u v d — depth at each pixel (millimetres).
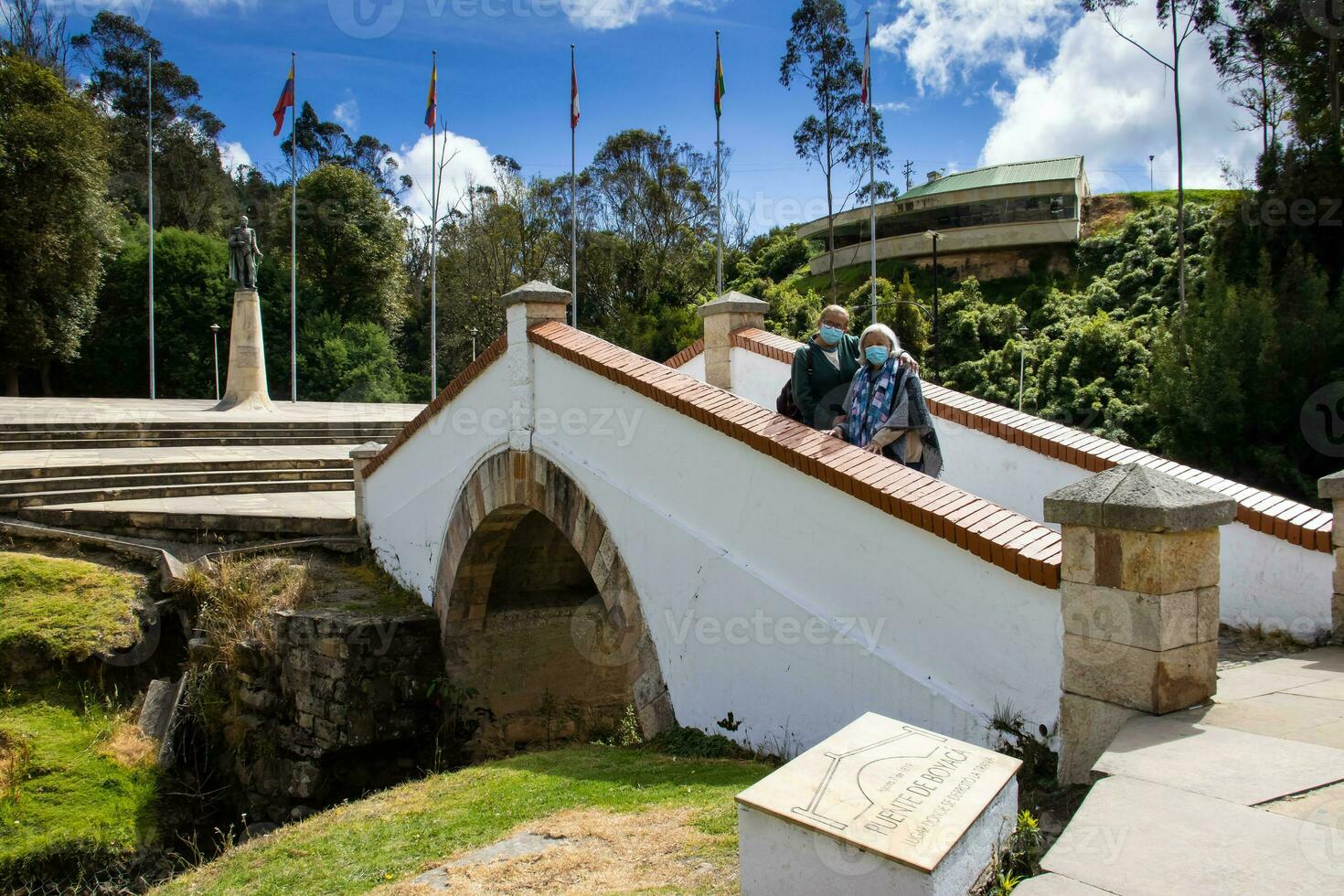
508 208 50312
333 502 15172
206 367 47625
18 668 9922
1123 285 36688
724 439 6586
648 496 7387
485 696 10594
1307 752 3615
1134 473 4184
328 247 51844
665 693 7164
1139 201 49688
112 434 19281
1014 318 35594
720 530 6633
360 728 9797
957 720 4836
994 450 8070
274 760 10219
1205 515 4004
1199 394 15805
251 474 16672
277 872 5312
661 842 4535
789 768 3381
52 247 35406
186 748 10164
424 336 56219
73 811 8492
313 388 47125
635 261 47812
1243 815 3092
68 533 12555
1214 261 18500
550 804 5574
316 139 69938
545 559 10789
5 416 20281
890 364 6414
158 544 13117
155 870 8469
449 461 10477
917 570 5141
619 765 6387
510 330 9211
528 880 4316
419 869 4809
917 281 47156
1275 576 6277
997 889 2992
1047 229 45750
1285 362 15367
